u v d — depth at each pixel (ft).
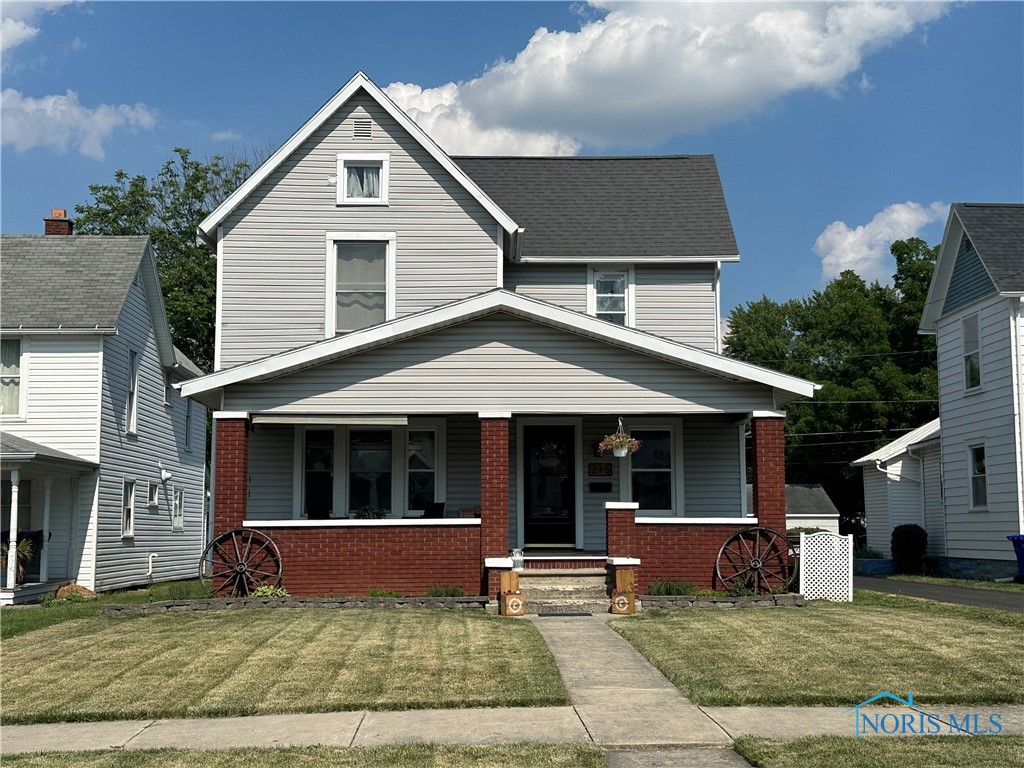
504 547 52.90
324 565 53.01
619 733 27.63
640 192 72.54
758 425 54.34
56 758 25.84
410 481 61.72
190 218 145.28
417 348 53.93
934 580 80.28
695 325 65.98
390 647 38.40
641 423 63.26
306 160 63.21
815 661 35.70
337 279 62.64
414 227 62.85
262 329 61.72
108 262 82.33
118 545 80.02
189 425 103.65
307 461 61.52
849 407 160.76
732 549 54.44
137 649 38.73
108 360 77.66
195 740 27.53
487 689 32.19
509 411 53.72
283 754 25.80
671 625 43.86
